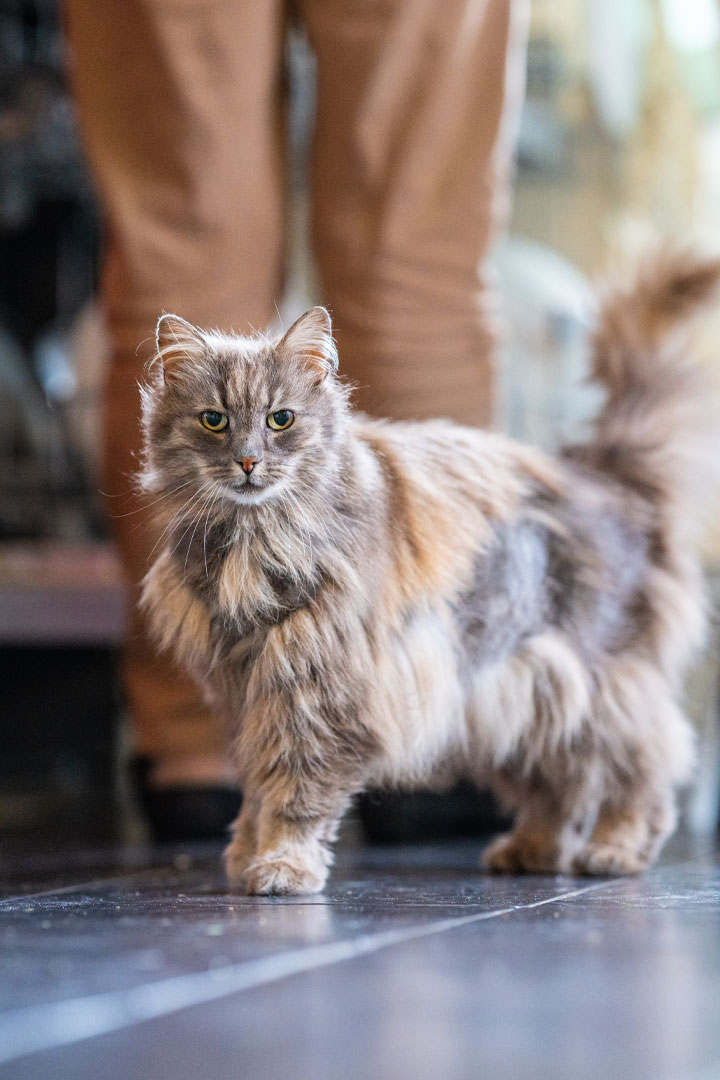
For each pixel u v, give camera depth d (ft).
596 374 8.52
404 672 6.31
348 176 8.73
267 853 6.11
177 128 8.48
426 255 8.82
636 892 5.96
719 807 10.91
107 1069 2.90
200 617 6.31
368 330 8.82
